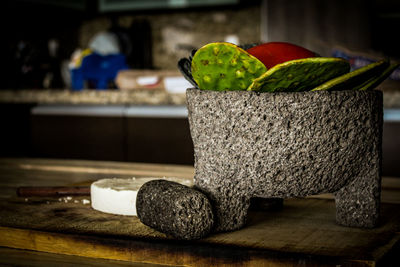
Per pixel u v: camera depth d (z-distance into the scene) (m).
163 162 1.98
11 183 1.08
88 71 2.51
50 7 3.07
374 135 0.76
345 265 0.64
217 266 0.67
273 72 0.68
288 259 0.65
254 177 0.73
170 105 1.98
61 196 0.94
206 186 0.75
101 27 3.63
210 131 0.74
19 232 0.75
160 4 3.21
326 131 0.72
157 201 0.72
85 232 0.73
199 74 0.73
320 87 0.72
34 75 2.73
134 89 2.18
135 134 2.02
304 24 3.08
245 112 0.72
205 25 3.42
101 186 0.85
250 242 0.70
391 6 2.96
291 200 0.94
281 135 0.72
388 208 0.88
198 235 0.70
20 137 2.25
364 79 0.74
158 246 0.69
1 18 3.22
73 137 2.13
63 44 3.72
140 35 3.54
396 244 0.70
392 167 1.65
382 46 3.04
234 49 0.69
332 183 0.75
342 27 3.04
